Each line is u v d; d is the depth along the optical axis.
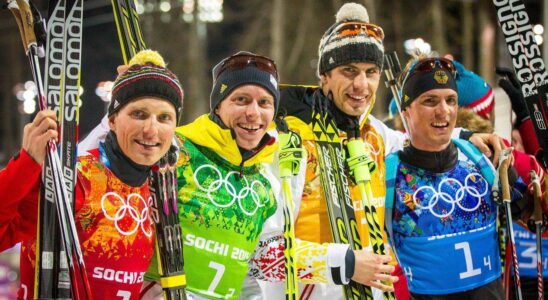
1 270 8.55
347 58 3.19
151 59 2.62
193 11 16.44
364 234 3.23
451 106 3.30
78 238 2.42
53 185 2.37
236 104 2.87
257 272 3.07
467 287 3.32
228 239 2.86
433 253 3.30
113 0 3.01
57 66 2.55
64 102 2.53
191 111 16.53
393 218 3.35
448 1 16.62
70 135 2.51
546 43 8.32
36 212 2.49
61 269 2.37
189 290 2.81
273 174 3.20
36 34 2.46
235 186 2.91
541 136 3.57
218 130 2.88
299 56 16.97
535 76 3.59
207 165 2.88
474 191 3.37
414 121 3.32
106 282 2.50
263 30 17.94
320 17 17.02
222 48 19.75
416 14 16.77
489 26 14.97
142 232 2.59
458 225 3.33
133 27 3.02
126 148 2.52
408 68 3.48
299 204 3.19
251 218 2.93
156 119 2.52
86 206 2.47
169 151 2.73
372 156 3.41
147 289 2.80
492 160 3.49
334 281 2.95
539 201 3.49
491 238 3.40
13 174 2.32
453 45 17.06
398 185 3.35
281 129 3.08
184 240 2.80
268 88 2.89
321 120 3.27
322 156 3.21
